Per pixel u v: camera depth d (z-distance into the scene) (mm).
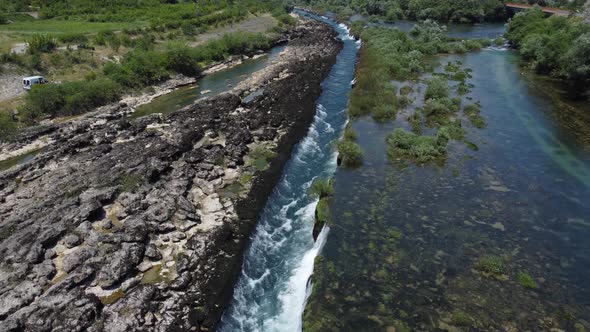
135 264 28969
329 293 25625
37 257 29078
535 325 22844
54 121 59938
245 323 25984
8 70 67250
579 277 26109
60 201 35938
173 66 80812
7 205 36781
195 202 37031
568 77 60594
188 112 58062
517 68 71938
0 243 30703
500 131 46844
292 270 29891
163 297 26797
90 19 119375
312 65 80938
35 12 127188
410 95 59500
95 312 25125
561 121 49062
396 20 130125
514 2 129000
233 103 60188
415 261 27953
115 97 68500
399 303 24656
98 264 28656
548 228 30688
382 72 65562
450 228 31094
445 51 86750
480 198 34688
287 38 115188
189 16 130625
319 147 47875
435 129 48000
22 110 58906
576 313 23484
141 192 36969
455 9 126875
